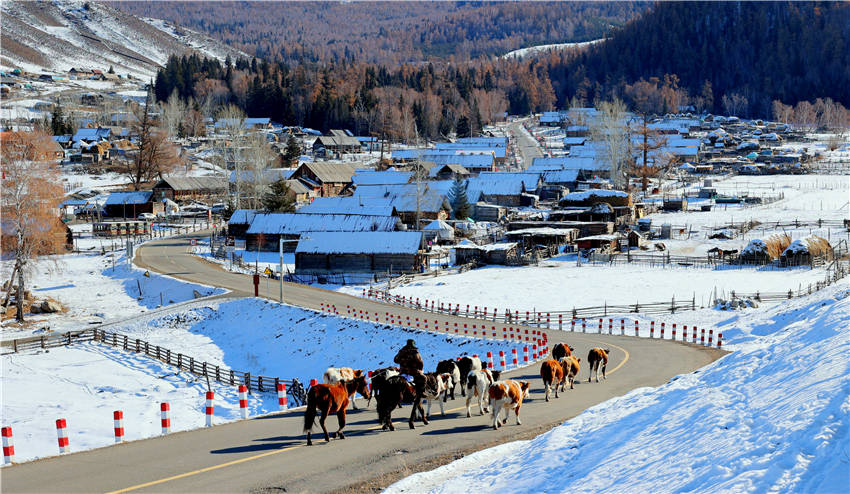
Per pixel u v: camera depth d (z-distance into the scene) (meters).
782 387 16.80
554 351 31.48
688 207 130.12
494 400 23.14
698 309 56.03
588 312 58.34
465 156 185.38
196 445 21.55
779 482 11.71
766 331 43.38
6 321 65.00
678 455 14.56
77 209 136.62
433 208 116.50
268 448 21.08
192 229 123.12
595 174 163.88
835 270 67.75
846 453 11.70
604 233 102.06
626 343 44.56
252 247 99.44
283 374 49.94
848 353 17.30
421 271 81.88
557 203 135.62
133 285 78.50
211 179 150.38
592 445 17.45
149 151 169.38
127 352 54.22
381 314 58.34
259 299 65.25
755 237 95.81
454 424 23.91
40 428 35.75
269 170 135.12
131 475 18.58
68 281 82.50
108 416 38.69
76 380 46.78
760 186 156.62
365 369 46.75
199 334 61.22
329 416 25.86
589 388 30.17
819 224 100.31
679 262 82.12
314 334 54.94
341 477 18.34
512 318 56.81
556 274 77.62
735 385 18.86
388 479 18.14
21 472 18.97
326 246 82.69
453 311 59.75
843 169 185.25
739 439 14.08
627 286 68.81
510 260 86.25
